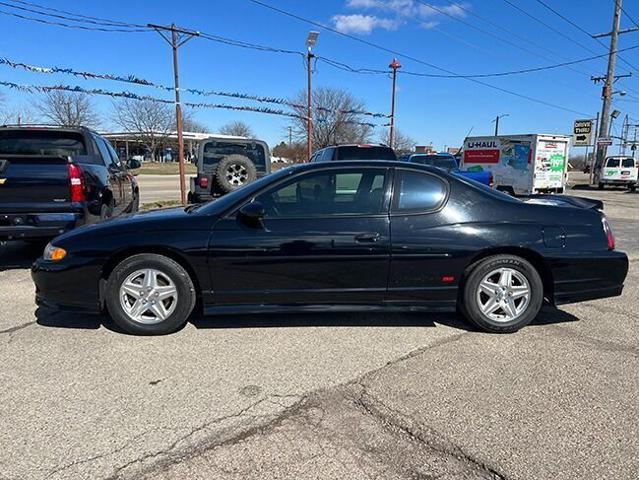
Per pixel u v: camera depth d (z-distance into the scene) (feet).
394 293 13.61
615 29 82.58
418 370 11.43
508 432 8.87
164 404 9.78
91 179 20.79
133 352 12.26
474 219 13.65
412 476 7.64
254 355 12.17
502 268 13.66
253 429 8.93
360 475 7.65
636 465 7.95
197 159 35.60
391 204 13.57
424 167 14.01
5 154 20.44
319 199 13.61
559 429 8.97
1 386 10.43
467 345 12.96
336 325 14.29
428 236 13.38
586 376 11.14
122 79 38.99
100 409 9.55
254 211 12.81
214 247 13.01
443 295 13.73
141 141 191.93
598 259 13.80
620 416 9.43
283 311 13.52
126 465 7.86
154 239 13.01
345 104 115.75
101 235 13.14
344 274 13.38
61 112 131.34
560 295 13.93
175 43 42.42
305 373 11.23
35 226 18.99
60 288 13.16
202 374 11.10
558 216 13.94
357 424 9.11
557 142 60.44
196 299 13.73
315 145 114.62
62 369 11.27
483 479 7.61
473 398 10.12
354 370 11.41
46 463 7.89
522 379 10.98
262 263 13.15
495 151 63.72
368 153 36.40
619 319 15.19
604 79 89.51
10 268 21.39
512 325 13.78
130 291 13.20
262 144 36.24
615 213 47.52
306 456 8.13
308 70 60.13
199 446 8.39
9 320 14.49
